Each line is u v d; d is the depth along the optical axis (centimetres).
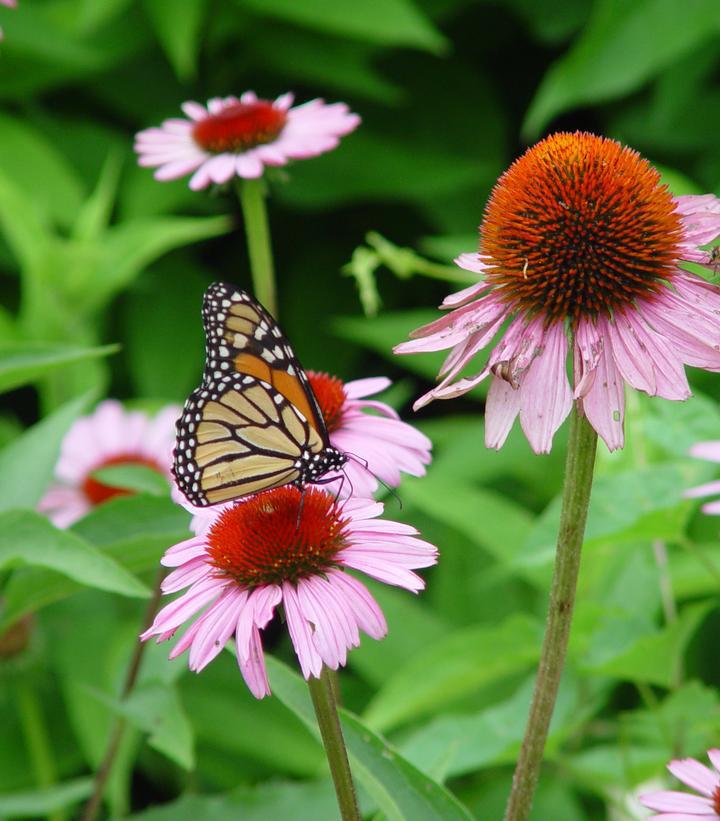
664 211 112
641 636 122
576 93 153
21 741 142
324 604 108
